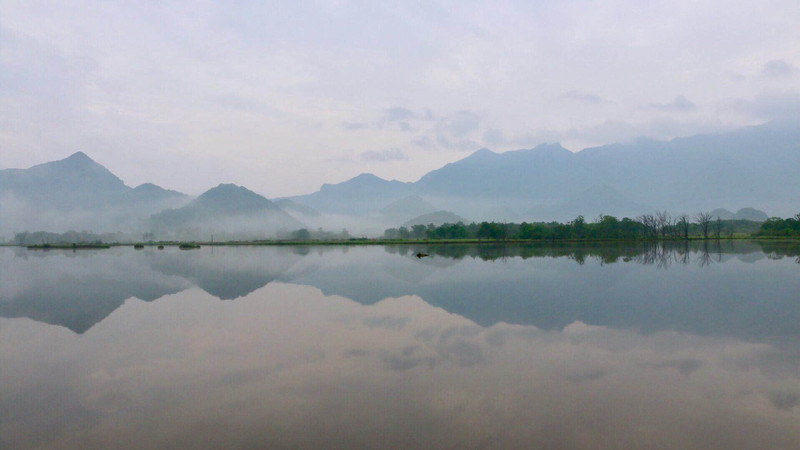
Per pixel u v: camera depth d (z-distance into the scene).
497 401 11.95
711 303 25.97
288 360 15.87
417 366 15.00
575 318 22.20
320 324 21.62
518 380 13.54
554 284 34.69
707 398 12.02
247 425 10.77
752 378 13.55
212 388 13.25
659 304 25.77
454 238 164.12
